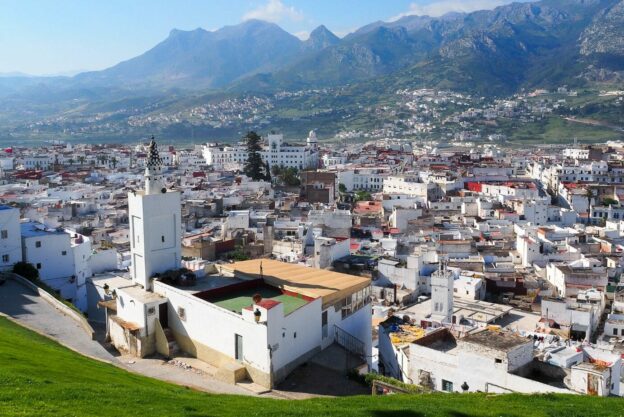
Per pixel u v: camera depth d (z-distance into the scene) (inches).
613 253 5447.8
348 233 6530.5
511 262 5428.2
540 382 2020.2
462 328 2923.2
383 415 1684.3
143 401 1685.5
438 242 5693.9
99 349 2780.5
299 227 6053.2
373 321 3604.8
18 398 1549.0
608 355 2365.9
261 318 2353.6
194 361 2664.9
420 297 4350.4
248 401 1871.3
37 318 3144.7
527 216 7406.5
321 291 2770.7
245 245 5703.7
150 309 2773.1
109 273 4249.5
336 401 1888.5
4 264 3922.2
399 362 2541.8
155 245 3002.0
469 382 2106.3
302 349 2546.8
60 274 4131.4
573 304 4023.1
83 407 1546.5
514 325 3727.9
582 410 1740.9
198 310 2664.9
